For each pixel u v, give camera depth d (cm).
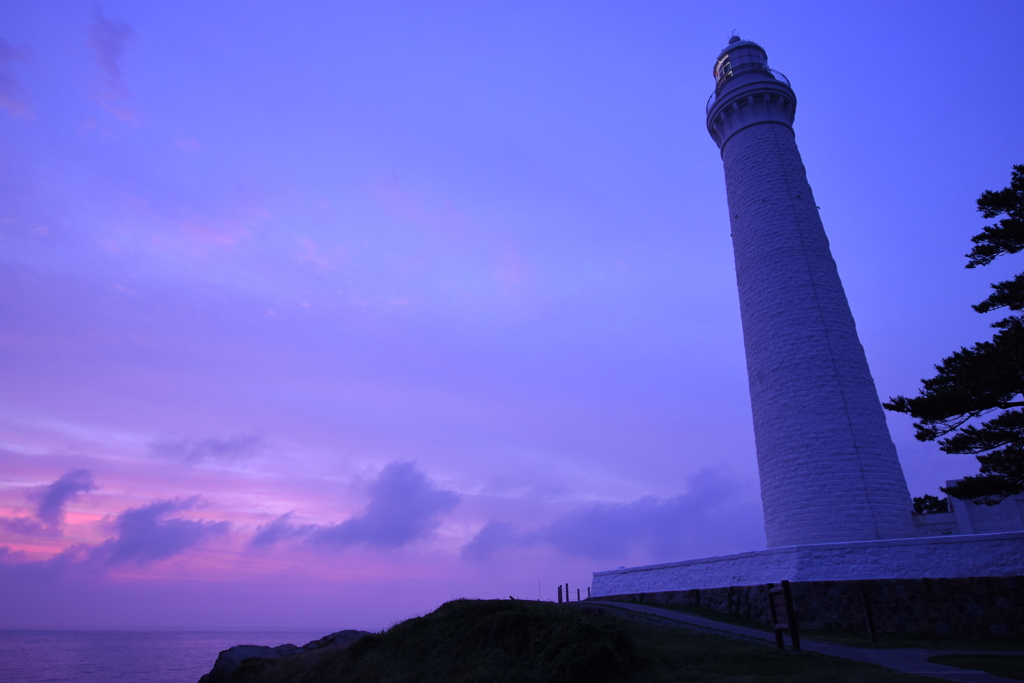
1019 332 1900
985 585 1988
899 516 2650
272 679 2609
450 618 2383
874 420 2808
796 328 2967
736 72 3772
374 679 2206
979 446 1984
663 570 3012
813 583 2234
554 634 1892
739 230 3400
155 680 9838
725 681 1452
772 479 2869
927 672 1374
